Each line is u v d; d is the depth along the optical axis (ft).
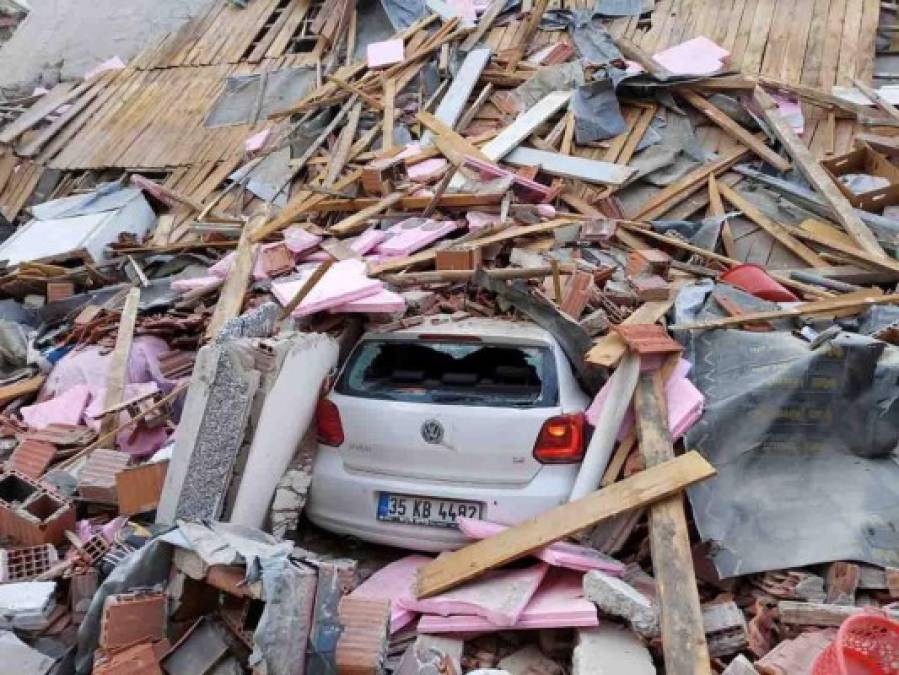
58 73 53.83
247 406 18.62
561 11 45.47
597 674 15.46
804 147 35.88
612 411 20.03
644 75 39.45
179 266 36.47
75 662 15.84
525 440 18.89
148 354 28.55
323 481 19.93
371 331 21.74
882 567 17.95
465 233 33.19
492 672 14.88
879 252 30.83
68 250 36.55
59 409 26.84
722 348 22.38
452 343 20.92
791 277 31.17
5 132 47.67
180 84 48.73
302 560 14.94
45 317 33.91
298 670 14.26
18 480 21.13
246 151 43.04
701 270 30.42
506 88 42.42
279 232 35.14
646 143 38.19
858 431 19.90
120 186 42.45
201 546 15.16
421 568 18.52
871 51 40.83
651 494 18.25
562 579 18.12
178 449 19.26
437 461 19.07
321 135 41.65
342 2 48.88
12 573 18.28
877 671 14.01
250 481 18.85
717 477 19.84
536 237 31.71
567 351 21.52
